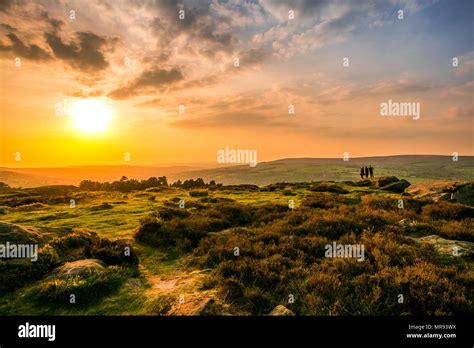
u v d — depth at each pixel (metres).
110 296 9.09
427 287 8.45
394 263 10.44
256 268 10.26
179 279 10.55
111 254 11.91
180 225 16.92
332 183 54.44
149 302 8.70
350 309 8.03
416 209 20.86
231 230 15.85
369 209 20.00
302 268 10.48
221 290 8.72
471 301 7.87
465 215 17.91
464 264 10.52
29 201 39.84
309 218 17.59
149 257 13.22
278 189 48.47
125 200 37.19
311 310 8.06
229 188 54.06
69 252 12.20
